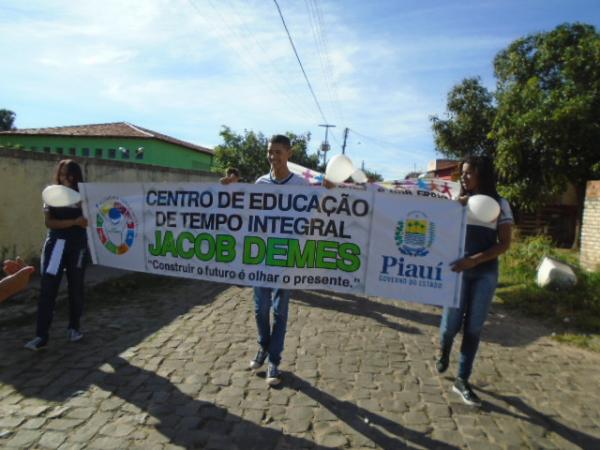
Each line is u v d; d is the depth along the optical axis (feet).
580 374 14.32
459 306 11.91
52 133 75.66
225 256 13.12
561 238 60.75
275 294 12.85
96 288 22.25
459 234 11.46
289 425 10.39
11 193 23.66
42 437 9.55
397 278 11.93
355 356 14.79
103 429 9.93
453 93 72.49
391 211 11.84
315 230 12.37
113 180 30.99
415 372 13.75
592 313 21.02
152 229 13.91
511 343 17.12
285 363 13.88
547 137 49.29
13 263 10.08
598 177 50.44
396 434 10.24
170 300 20.84
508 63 60.80
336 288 12.39
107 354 14.05
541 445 10.11
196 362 13.66
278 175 12.87
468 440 10.14
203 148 91.81
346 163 11.93
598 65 49.11
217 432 9.99
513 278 28.55
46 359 13.55
